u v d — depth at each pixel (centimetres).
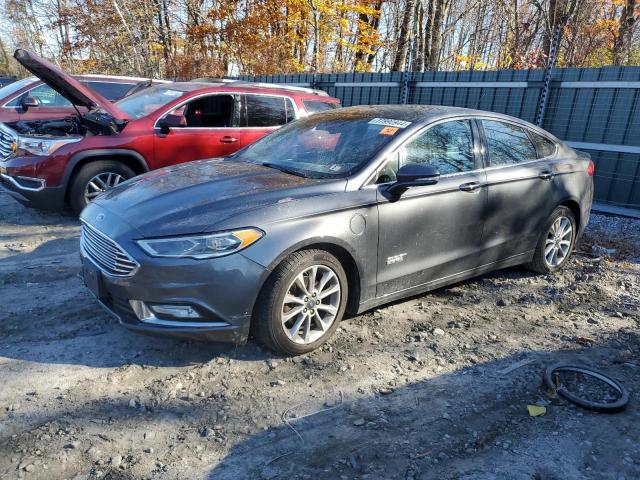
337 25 2272
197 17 2197
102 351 342
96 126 660
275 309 320
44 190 595
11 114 828
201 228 302
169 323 306
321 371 330
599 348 376
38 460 244
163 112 657
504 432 279
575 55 1880
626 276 529
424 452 259
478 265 445
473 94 937
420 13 1869
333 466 247
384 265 370
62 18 2144
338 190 348
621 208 773
